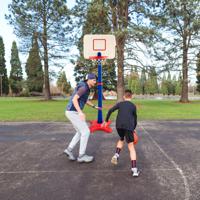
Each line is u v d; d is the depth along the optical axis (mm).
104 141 7676
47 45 32219
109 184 4180
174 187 4031
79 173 4750
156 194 3770
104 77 39781
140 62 22656
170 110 18141
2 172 4859
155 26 22344
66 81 84250
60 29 31109
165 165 5215
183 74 29094
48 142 7617
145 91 87562
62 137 8398
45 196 3736
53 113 15820
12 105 23984
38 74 33344
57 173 4762
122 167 5094
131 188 4000
